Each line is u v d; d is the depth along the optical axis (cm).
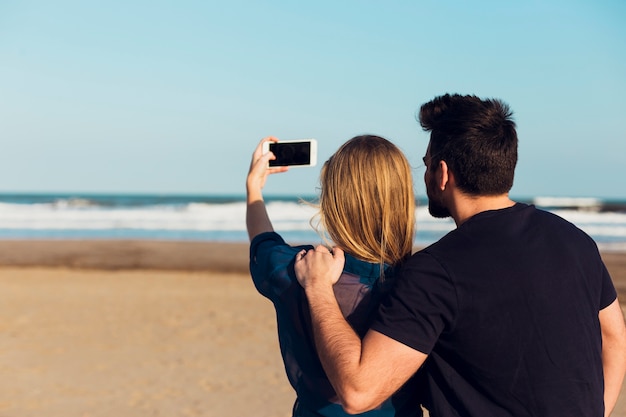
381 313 179
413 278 178
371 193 189
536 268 181
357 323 189
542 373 176
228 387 614
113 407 557
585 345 182
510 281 178
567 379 177
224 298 1113
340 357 173
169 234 2945
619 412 526
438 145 194
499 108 194
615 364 204
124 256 1816
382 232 190
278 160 234
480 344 177
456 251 181
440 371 184
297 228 3231
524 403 177
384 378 173
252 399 579
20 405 560
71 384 621
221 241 2438
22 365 686
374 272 191
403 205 192
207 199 8325
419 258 181
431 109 201
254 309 1005
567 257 187
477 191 190
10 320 916
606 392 204
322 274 189
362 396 172
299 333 194
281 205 4547
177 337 816
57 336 820
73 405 561
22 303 1055
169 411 547
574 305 183
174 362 700
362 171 190
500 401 178
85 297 1120
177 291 1198
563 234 192
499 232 185
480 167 187
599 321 195
